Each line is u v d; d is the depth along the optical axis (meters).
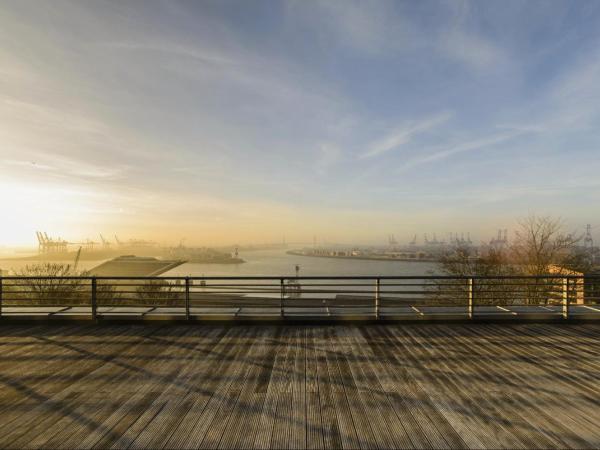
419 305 7.74
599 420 3.34
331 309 7.30
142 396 3.78
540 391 3.93
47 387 4.00
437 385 4.07
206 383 4.12
